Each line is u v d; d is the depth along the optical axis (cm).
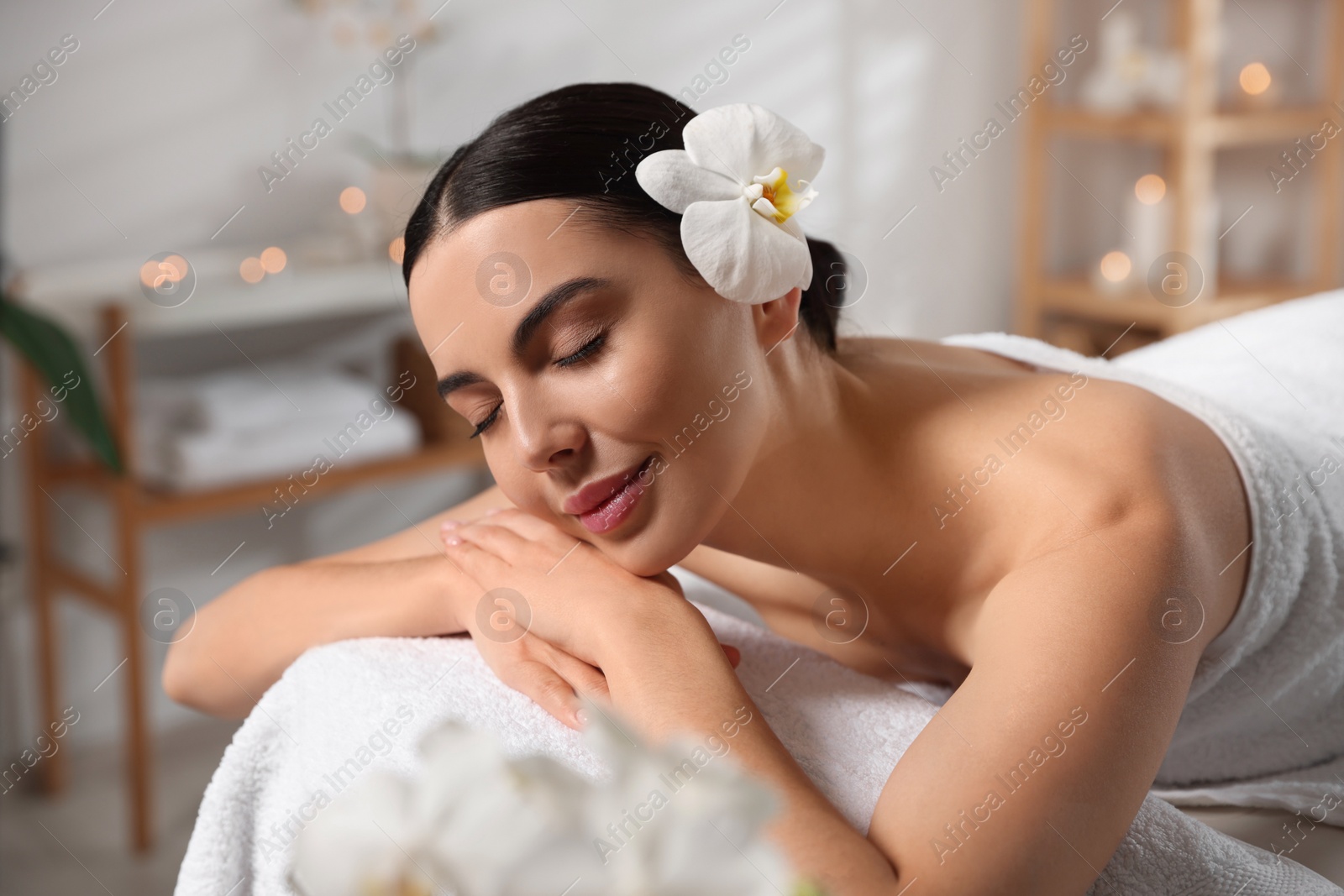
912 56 294
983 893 55
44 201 198
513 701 69
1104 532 68
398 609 80
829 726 67
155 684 220
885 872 55
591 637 68
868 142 293
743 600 98
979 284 316
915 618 80
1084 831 57
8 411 200
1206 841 62
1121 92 282
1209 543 72
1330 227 281
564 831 36
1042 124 295
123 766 211
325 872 39
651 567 70
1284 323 112
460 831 36
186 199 211
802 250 66
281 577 90
